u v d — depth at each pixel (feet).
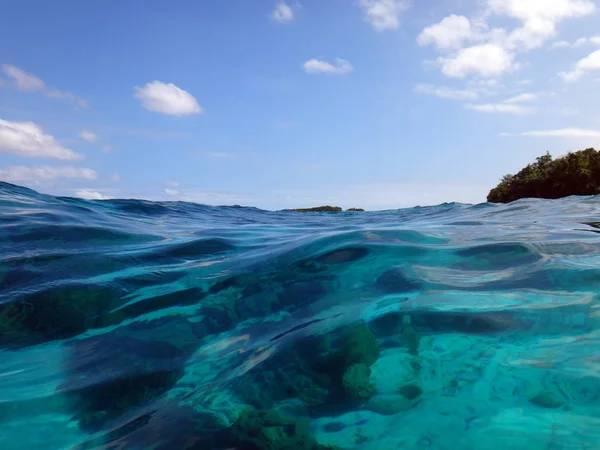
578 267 8.37
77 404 4.95
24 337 6.73
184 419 4.52
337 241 11.44
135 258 10.90
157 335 6.68
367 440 4.01
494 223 16.72
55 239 12.60
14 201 19.57
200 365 5.69
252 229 17.72
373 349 5.58
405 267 8.89
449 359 5.24
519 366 4.99
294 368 5.33
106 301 8.03
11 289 8.49
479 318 6.23
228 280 8.95
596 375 4.72
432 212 32.99
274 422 4.36
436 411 4.33
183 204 34.81
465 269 8.67
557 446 3.75
